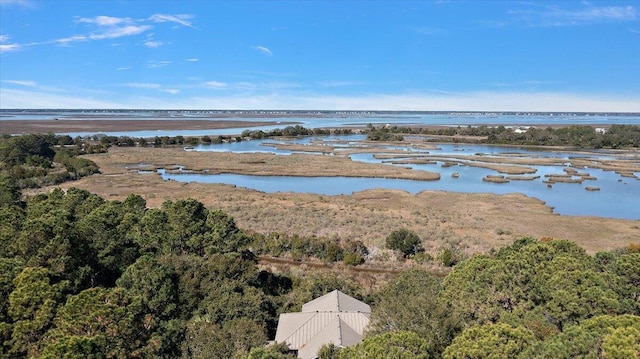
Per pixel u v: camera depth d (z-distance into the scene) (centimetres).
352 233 5916
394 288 3112
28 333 2259
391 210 7356
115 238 3656
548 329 2192
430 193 8806
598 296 2344
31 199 5262
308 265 5072
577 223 6731
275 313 3559
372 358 1945
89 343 2038
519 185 10031
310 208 7281
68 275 2945
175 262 3494
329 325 2992
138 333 2414
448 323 2330
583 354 1788
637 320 1956
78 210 4612
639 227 6525
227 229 4284
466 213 7300
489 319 2453
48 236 3067
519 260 2730
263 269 4609
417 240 5250
